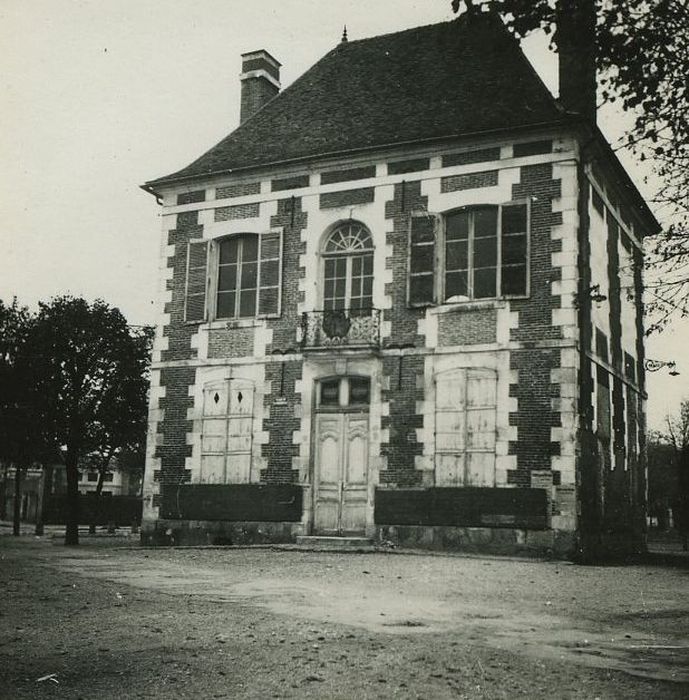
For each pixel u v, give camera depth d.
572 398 16.23
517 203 17.30
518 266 17.12
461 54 20.47
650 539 38.19
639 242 22.95
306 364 18.94
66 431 23.86
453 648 6.66
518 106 18.05
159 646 6.57
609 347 19.14
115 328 24.64
